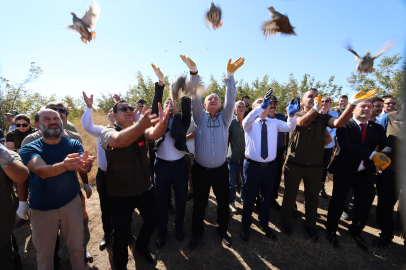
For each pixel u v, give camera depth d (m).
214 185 2.78
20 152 1.92
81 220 2.16
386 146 2.69
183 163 2.86
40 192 1.95
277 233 3.07
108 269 2.45
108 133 1.93
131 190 2.13
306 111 2.99
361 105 2.74
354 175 2.82
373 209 3.76
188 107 2.68
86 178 3.16
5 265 1.74
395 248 2.76
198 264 2.50
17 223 3.27
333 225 2.90
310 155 2.87
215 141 2.65
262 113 2.80
